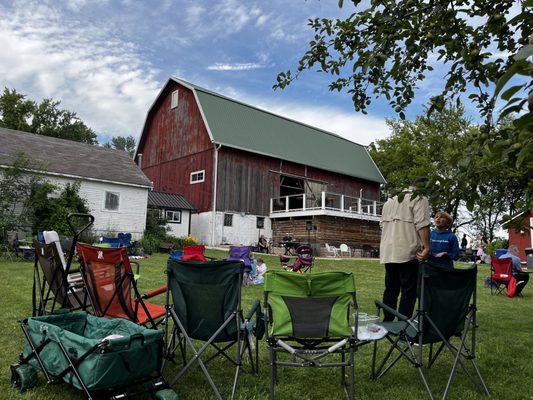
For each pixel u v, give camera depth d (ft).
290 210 73.61
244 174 74.33
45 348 10.16
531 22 7.69
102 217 59.77
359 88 14.60
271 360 9.71
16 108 123.44
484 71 10.66
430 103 11.02
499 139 5.90
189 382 11.35
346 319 10.00
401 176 104.17
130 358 9.19
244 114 81.71
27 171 49.85
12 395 9.90
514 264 30.94
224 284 10.81
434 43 11.57
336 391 11.10
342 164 91.71
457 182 7.40
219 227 69.97
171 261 11.14
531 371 13.06
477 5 10.65
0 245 44.14
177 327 12.15
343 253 73.46
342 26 13.08
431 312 10.94
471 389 11.47
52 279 14.23
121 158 70.49
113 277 12.56
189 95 79.05
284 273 10.16
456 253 17.04
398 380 12.06
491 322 20.45
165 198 71.36
